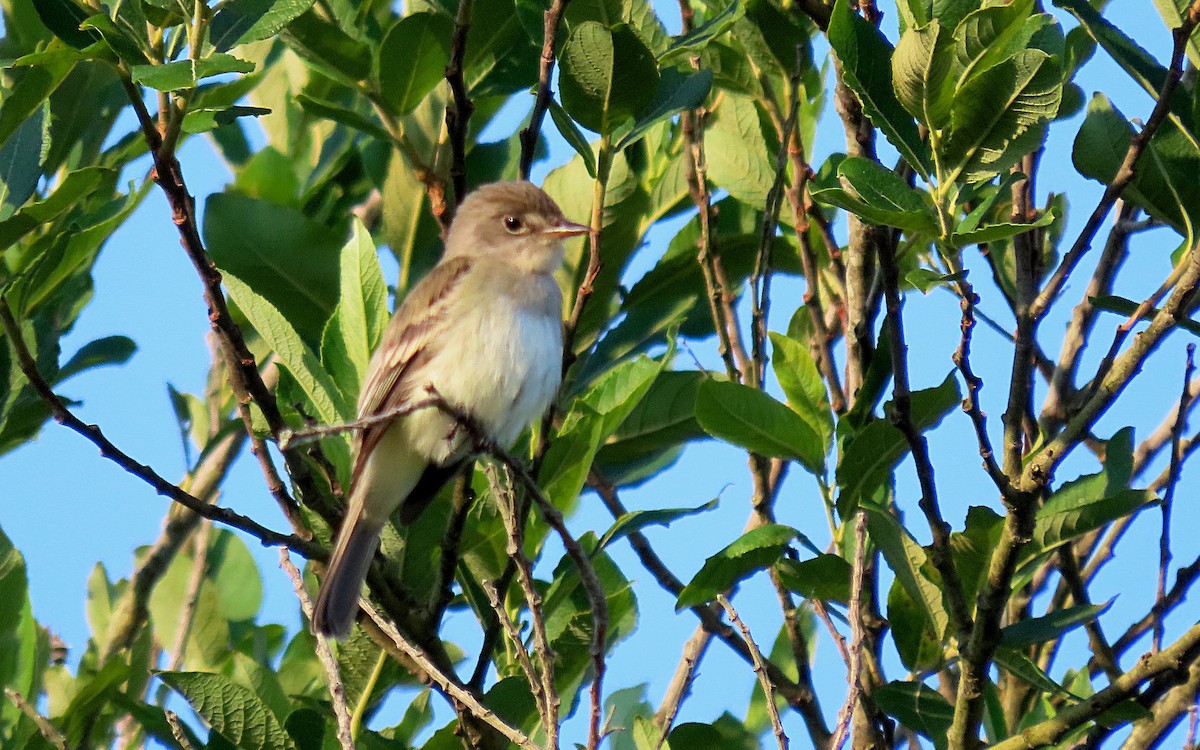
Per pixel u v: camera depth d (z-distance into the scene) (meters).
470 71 12.35
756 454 11.48
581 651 11.34
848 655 10.15
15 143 10.01
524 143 10.34
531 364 11.37
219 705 9.88
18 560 10.74
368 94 11.88
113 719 11.30
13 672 10.51
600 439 10.74
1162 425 11.99
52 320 12.19
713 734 11.02
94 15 8.17
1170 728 10.05
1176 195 9.71
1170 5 9.30
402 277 13.02
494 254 11.72
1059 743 9.94
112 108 12.20
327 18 12.54
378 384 11.05
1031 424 10.77
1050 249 12.62
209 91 9.48
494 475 8.81
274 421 9.55
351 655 11.23
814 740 10.62
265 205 12.30
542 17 11.84
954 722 9.11
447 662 10.48
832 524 10.53
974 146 8.12
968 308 8.12
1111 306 10.00
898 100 8.32
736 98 13.50
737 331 11.61
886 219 8.15
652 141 13.33
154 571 12.53
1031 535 8.48
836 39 8.45
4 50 12.91
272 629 13.28
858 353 11.45
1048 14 9.39
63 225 10.80
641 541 11.88
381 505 10.70
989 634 8.77
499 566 11.31
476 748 10.34
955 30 8.09
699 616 11.62
